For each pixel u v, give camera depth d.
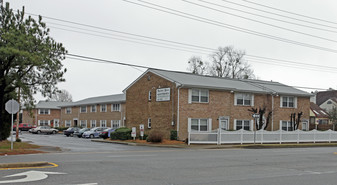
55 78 24.16
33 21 22.62
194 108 31.23
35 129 56.94
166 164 14.12
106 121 53.06
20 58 20.88
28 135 50.19
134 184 9.37
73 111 64.19
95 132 43.31
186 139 28.72
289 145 29.62
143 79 35.44
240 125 34.56
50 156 16.78
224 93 33.41
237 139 29.69
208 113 32.09
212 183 9.84
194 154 19.47
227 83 36.00
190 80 32.78
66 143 30.38
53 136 48.25
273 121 36.56
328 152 23.02
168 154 19.19
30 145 23.80
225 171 12.45
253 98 35.66
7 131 24.80
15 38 20.41
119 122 49.66
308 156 19.42
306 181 10.70
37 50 21.80
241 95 34.94
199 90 31.78
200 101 31.77
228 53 64.19
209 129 31.95
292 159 17.47
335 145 32.72
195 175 11.29
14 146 21.73
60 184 9.06
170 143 28.72
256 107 35.91
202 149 24.94
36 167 12.27
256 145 27.89
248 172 12.35
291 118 37.97
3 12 22.25
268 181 10.49
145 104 34.75
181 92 30.55
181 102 30.48
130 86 37.47
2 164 12.05
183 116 30.52
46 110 73.38
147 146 27.12
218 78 39.00
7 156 16.59
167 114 31.50
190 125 30.83
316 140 34.56
